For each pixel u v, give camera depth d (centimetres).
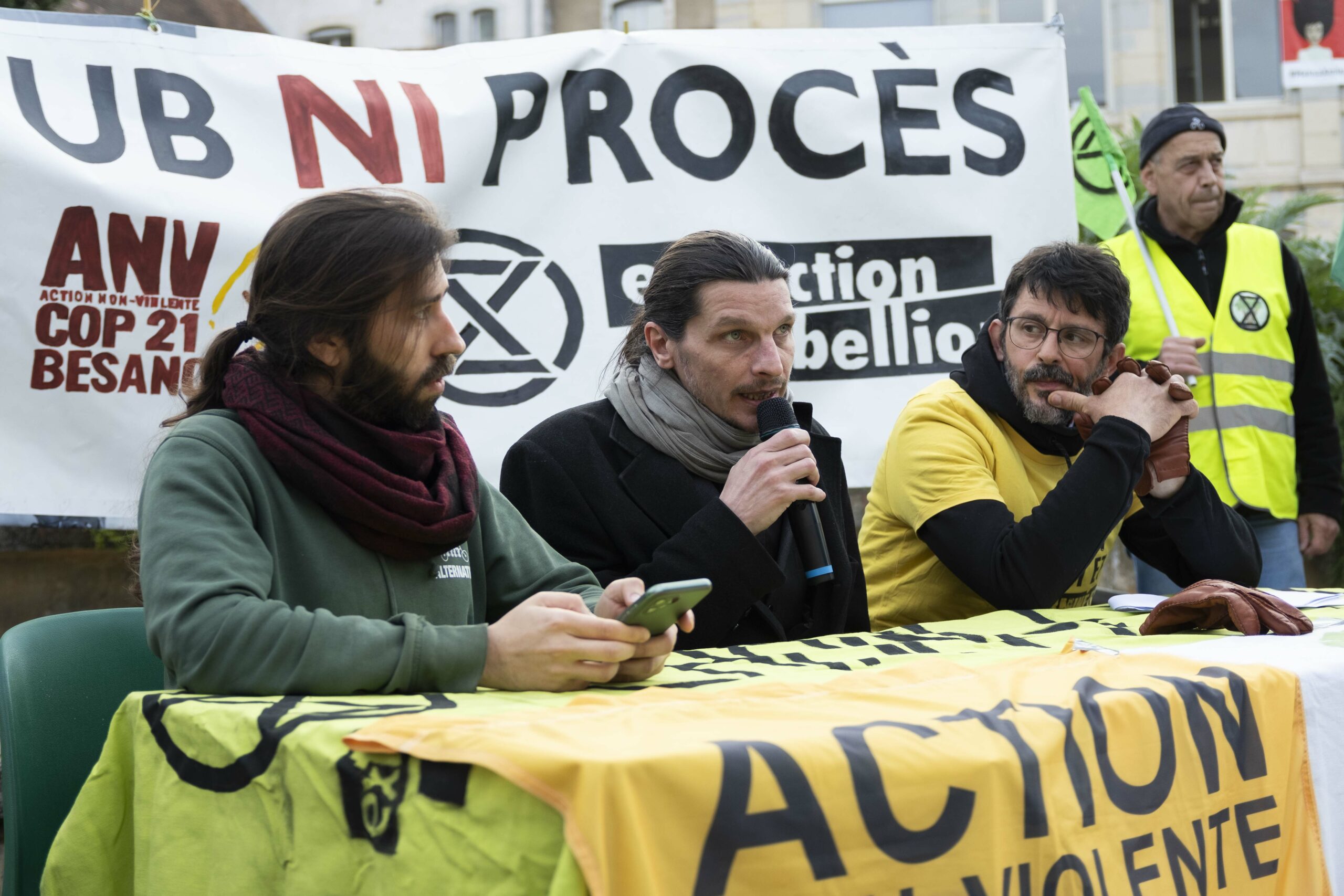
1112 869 112
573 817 83
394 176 322
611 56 341
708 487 216
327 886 102
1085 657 146
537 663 130
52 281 290
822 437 235
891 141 358
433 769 94
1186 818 121
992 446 249
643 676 137
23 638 174
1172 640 173
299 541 148
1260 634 175
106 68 300
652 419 216
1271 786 133
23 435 288
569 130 337
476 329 327
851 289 354
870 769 95
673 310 214
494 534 179
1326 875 136
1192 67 1248
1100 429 228
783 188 351
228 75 311
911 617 255
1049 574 218
